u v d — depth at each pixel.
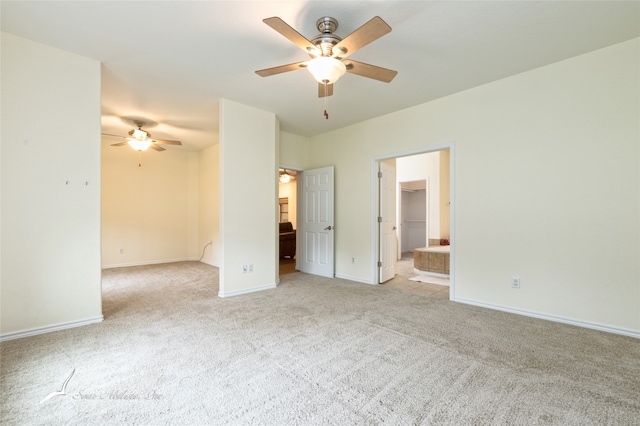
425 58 2.85
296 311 3.23
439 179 6.88
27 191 2.53
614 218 2.65
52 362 2.08
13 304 2.47
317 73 2.25
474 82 3.37
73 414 1.54
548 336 2.56
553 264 2.96
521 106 3.15
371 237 4.61
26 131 2.53
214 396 1.70
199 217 7.14
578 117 2.83
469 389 1.78
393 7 2.14
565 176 2.90
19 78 2.50
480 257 3.44
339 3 2.10
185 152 7.10
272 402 1.65
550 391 1.76
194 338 2.51
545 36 2.50
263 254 4.23
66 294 2.70
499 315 3.11
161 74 3.18
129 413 1.55
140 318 3.00
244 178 4.04
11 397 1.67
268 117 4.31
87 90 2.83
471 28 2.39
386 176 4.88
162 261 6.73
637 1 2.07
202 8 2.15
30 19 2.27
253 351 2.27
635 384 1.83
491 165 3.37
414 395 1.72
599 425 1.48
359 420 1.51
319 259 5.30
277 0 2.06
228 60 2.89
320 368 2.02
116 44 2.62
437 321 2.93
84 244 2.80
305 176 5.56
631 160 2.58
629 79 2.58
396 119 4.27
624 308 2.60
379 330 2.69
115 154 6.15
